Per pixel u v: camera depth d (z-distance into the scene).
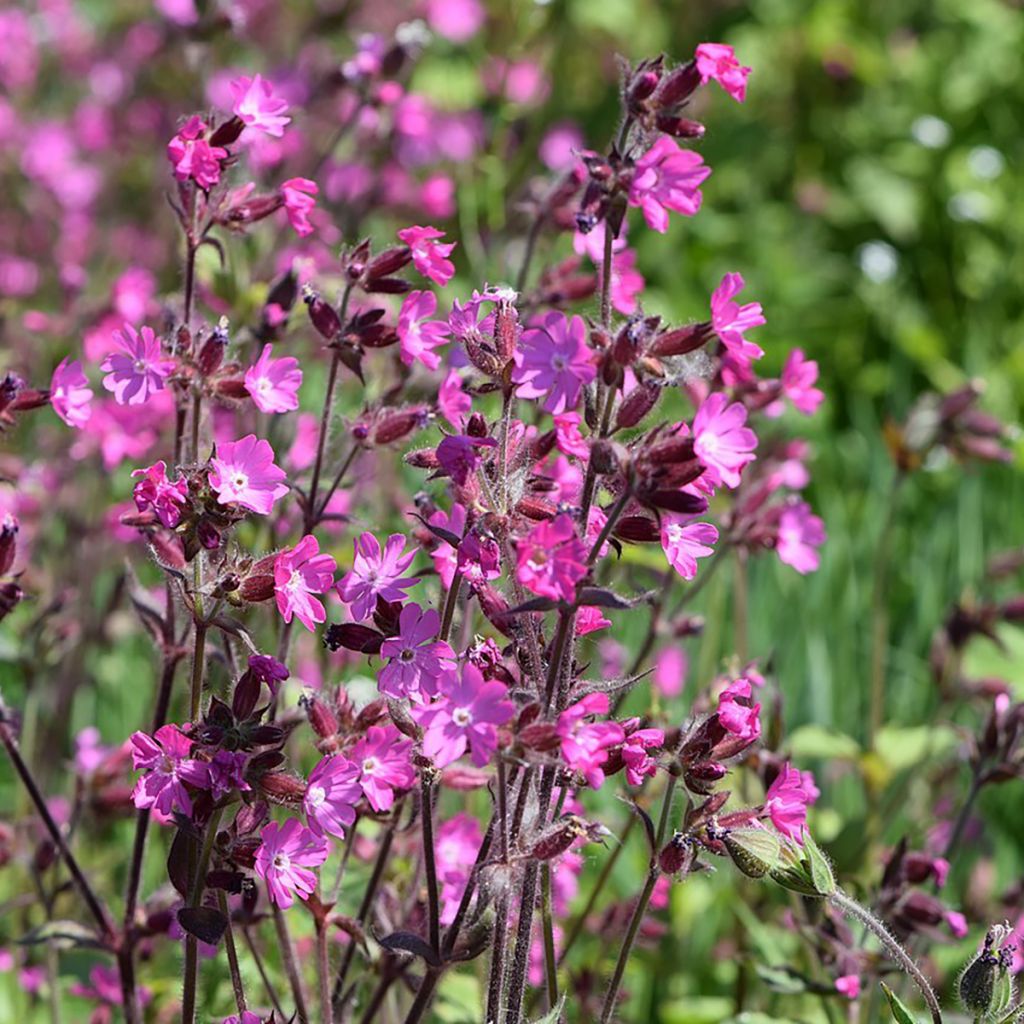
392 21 11.70
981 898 6.53
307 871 3.85
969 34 14.65
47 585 7.17
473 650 3.95
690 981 6.79
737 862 3.98
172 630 4.75
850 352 12.30
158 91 12.25
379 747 3.92
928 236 13.43
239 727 3.75
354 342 4.58
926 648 8.95
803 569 6.12
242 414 5.98
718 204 13.62
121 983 4.92
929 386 12.05
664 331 3.84
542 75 10.30
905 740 6.82
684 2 14.58
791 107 14.45
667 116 4.04
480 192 8.70
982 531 9.80
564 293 5.93
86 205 11.88
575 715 3.61
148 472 3.72
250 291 6.14
